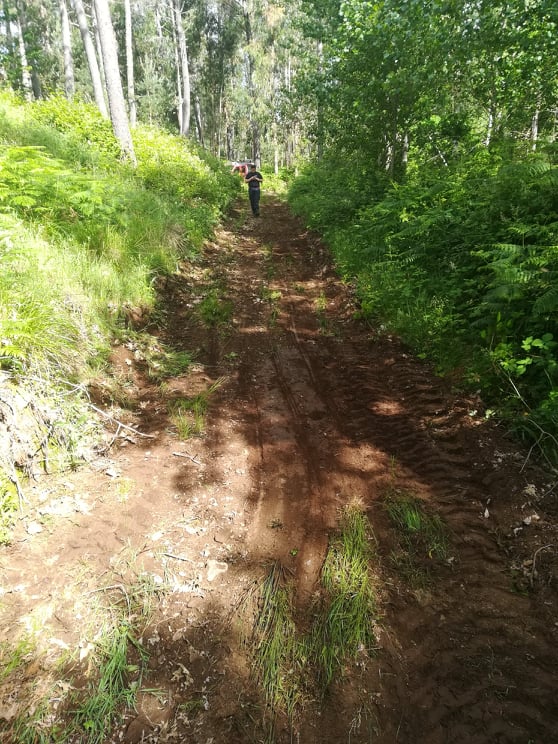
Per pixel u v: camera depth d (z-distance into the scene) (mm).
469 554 2633
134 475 3170
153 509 2912
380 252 6996
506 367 3570
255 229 11742
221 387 4449
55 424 3098
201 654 2160
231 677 2076
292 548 2729
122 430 3588
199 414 3945
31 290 3650
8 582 2311
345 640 2219
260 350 5273
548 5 6688
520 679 2004
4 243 3850
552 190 4652
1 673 1943
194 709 1941
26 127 8227
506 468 3090
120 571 2490
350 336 5535
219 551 2686
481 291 4895
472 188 6094
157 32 36219
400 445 3580
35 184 5395
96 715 1875
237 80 41438
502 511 2832
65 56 19047
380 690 2018
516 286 3908
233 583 2502
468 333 4562
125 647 2123
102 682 1983
